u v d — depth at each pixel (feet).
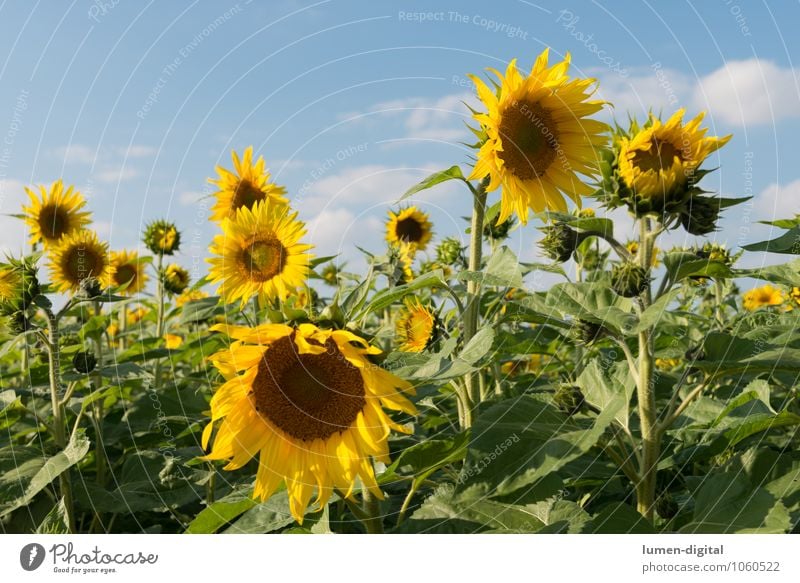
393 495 14.53
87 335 20.66
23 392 16.70
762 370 10.45
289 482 9.99
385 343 14.55
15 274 15.61
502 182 12.71
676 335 15.64
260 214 15.65
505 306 15.99
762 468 10.65
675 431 13.00
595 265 18.61
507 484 9.33
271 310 9.63
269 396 10.02
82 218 22.03
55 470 12.80
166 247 26.99
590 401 11.31
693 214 10.94
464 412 13.25
